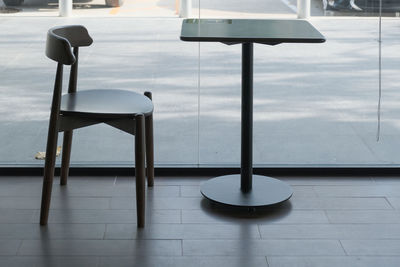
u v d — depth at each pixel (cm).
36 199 382
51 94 420
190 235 342
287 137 429
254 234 344
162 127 424
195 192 394
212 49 422
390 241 338
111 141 420
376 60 425
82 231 346
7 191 392
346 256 323
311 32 354
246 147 382
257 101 428
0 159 419
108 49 420
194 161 423
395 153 425
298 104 428
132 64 422
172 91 423
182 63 421
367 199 386
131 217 362
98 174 416
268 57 426
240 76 423
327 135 430
